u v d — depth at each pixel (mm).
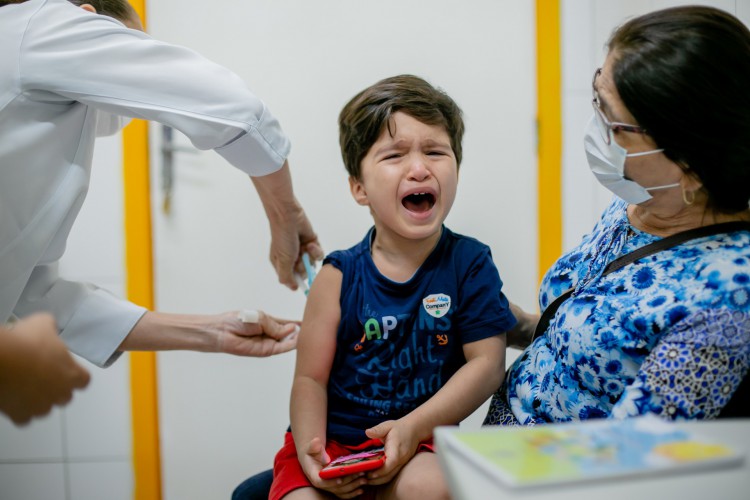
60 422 1549
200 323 1018
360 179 927
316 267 1230
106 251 1525
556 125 1496
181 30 1500
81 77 798
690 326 635
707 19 645
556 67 1485
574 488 388
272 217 1101
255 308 1551
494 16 1491
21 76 775
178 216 1532
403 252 899
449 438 465
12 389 573
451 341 873
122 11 947
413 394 862
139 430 1542
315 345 893
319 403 870
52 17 798
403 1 1493
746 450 433
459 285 885
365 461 704
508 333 1050
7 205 780
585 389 750
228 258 1543
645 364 646
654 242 746
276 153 933
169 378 1557
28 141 787
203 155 1521
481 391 825
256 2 1494
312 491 762
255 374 1559
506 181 1524
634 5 1469
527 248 1536
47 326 579
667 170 682
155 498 1553
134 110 843
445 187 873
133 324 996
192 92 843
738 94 622
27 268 841
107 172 1511
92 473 1563
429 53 1504
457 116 933
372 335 865
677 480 398
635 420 503
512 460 417
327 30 1501
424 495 697
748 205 713
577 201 1514
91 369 1537
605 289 750
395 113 865
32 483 1567
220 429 1565
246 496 1001
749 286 637
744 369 628
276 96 1514
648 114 648
